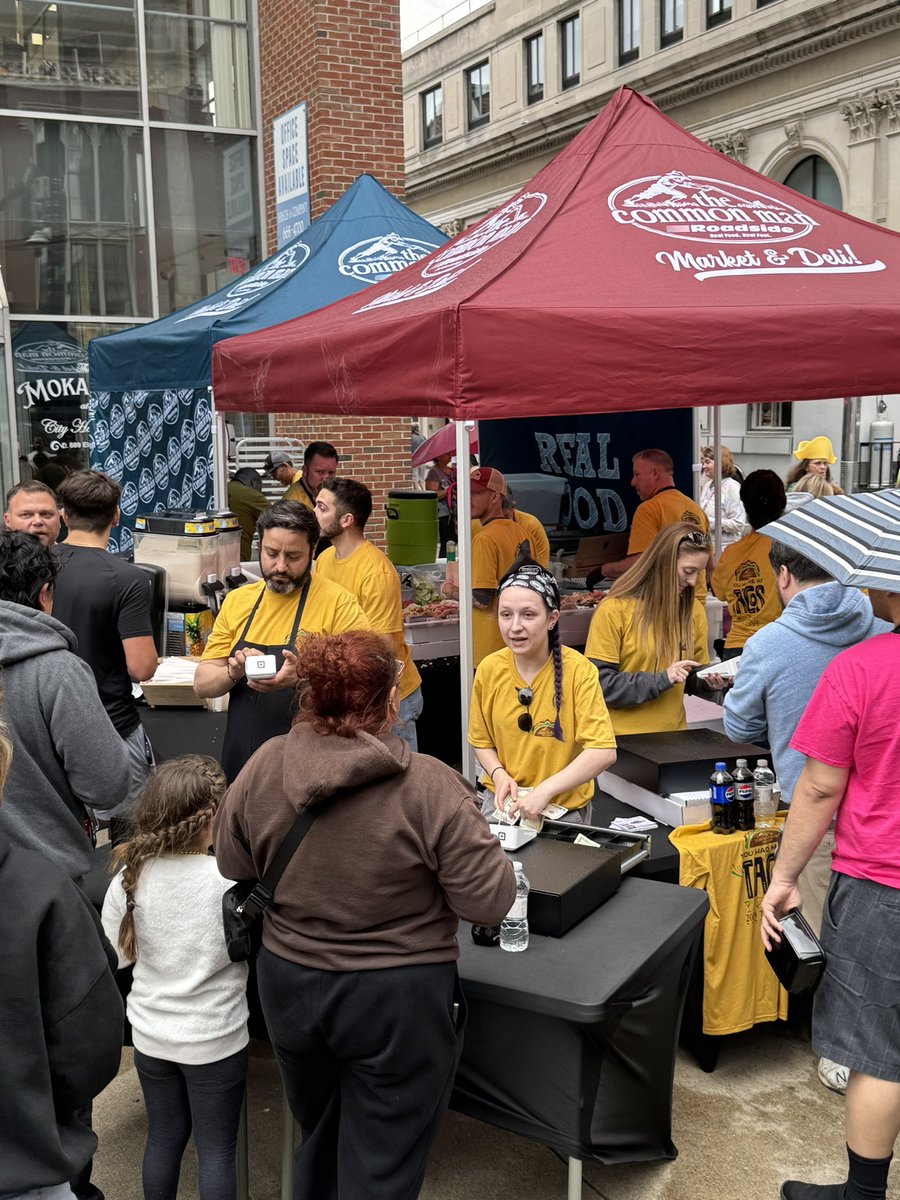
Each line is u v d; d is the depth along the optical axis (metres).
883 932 2.53
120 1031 2.00
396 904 2.24
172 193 12.22
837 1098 3.40
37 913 1.87
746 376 3.91
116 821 3.63
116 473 8.90
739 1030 3.53
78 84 11.62
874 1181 2.60
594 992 2.50
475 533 5.76
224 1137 2.66
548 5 26.86
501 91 29.12
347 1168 2.32
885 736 2.54
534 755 3.37
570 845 3.09
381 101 11.67
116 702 3.88
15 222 11.49
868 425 19.95
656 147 4.95
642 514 6.30
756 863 3.51
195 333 6.78
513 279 4.01
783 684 3.35
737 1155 3.12
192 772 2.66
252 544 8.28
